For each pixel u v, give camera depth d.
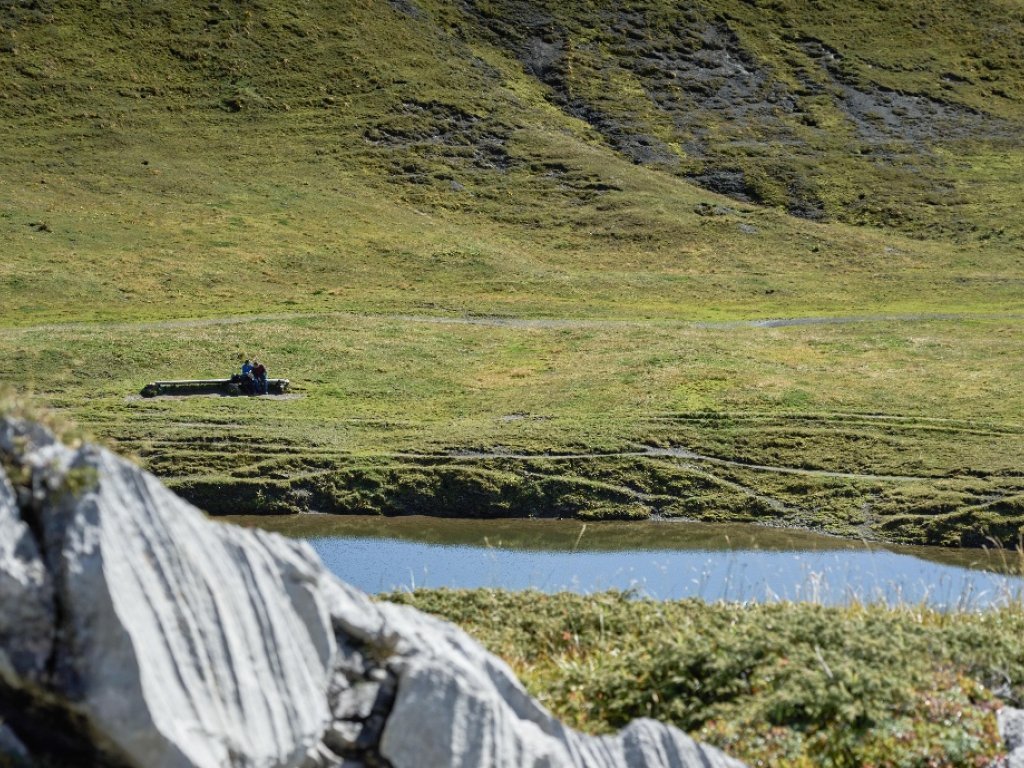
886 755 29.45
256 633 20.08
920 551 97.31
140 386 138.25
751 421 124.12
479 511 107.62
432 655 22.84
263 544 21.33
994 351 157.75
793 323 183.00
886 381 140.88
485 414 130.50
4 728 18.14
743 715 30.41
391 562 88.69
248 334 157.75
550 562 88.50
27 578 17.67
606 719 30.69
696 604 41.09
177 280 195.50
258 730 19.25
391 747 21.19
